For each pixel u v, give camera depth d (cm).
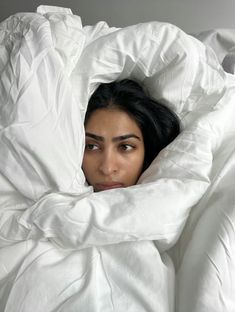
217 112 66
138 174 70
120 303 50
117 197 54
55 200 52
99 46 63
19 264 52
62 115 55
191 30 106
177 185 56
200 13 103
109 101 66
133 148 69
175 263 58
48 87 55
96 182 67
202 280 49
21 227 51
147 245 53
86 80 62
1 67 56
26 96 53
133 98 67
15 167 52
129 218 51
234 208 53
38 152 52
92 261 53
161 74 68
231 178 59
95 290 50
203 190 57
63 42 58
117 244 54
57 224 51
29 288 49
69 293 50
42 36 56
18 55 54
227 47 101
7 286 51
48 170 53
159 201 54
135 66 67
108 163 65
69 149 56
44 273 50
